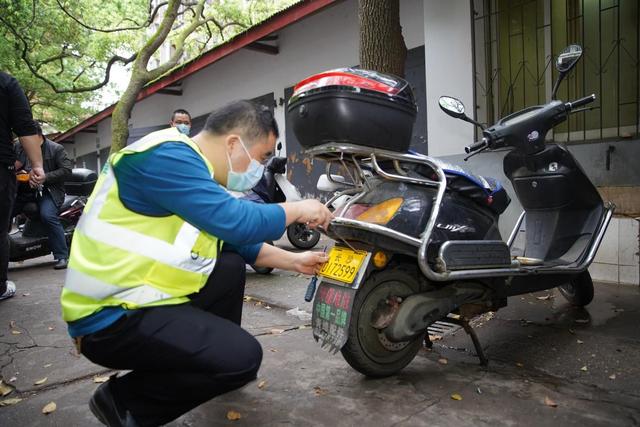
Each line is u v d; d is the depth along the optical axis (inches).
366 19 169.8
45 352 114.9
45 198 218.1
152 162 59.1
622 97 178.7
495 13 196.7
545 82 194.1
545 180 124.1
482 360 99.3
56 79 513.7
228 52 332.2
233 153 66.0
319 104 79.2
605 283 156.9
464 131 198.2
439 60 203.6
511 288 103.9
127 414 62.9
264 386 92.2
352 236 85.5
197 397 63.7
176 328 60.6
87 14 466.3
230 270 76.2
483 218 98.3
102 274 58.2
